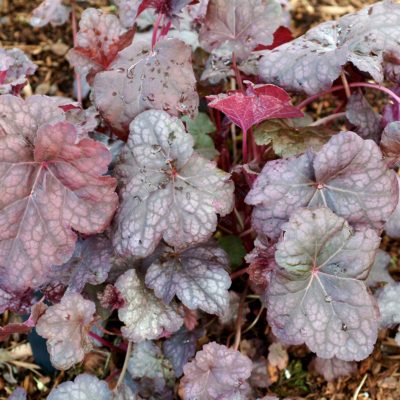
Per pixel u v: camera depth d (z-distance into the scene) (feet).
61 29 3.36
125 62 2.35
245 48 2.37
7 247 2.15
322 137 2.40
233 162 2.92
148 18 2.86
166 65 2.30
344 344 2.12
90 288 2.37
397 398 2.53
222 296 2.23
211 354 2.23
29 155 2.13
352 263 2.13
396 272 2.76
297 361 2.61
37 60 3.28
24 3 3.43
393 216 2.38
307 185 2.16
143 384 2.43
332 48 2.31
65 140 2.07
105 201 2.16
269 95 2.15
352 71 2.51
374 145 2.12
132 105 2.30
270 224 2.16
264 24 2.35
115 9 3.38
